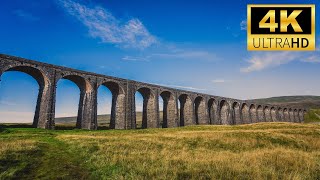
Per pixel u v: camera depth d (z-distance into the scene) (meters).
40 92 48.34
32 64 44.94
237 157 13.92
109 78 58.75
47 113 45.31
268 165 11.74
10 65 41.75
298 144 24.75
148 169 11.53
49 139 29.42
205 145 23.20
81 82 55.31
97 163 14.12
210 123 89.31
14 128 42.56
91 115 52.19
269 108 117.19
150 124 67.69
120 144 21.84
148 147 20.50
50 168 13.51
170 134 33.38
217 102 89.88
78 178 11.55
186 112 79.44
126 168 12.16
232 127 52.72
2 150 16.97
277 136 28.16
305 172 10.44
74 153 18.39
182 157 14.59
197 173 10.59
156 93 69.19
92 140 25.69
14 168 12.96
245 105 103.56
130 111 61.59
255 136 28.62
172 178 9.96
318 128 41.22
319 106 166.50
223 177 9.88
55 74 48.44
